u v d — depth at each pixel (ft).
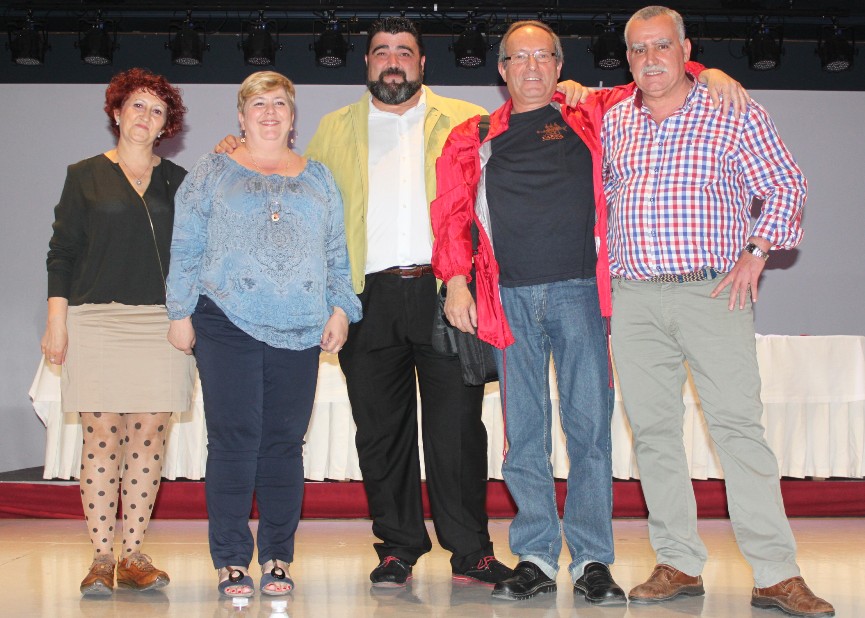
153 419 9.77
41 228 22.27
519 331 9.10
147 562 9.60
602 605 8.62
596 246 8.86
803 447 15.15
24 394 21.94
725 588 9.50
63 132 22.48
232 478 9.07
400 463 9.87
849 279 22.57
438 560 11.35
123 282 9.60
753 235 8.65
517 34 9.03
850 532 14.03
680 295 8.82
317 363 9.45
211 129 22.62
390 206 9.82
